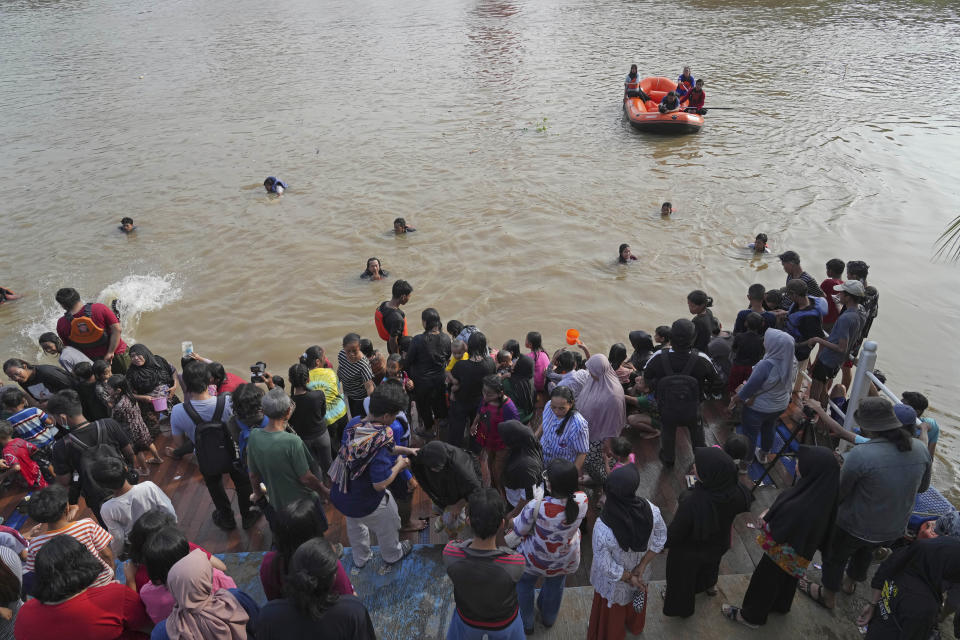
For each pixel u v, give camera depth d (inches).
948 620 186.1
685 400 238.7
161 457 284.4
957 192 629.9
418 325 462.6
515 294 494.9
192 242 585.3
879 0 1630.2
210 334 460.1
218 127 889.5
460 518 213.6
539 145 789.9
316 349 264.4
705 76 1052.5
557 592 177.3
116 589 142.7
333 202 653.9
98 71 1216.2
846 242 547.5
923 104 895.7
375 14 1738.4
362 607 129.6
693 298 293.7
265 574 147.3
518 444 190.1
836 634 180.7
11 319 483.8
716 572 186.7
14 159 798.5
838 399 284.2
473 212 621.9
